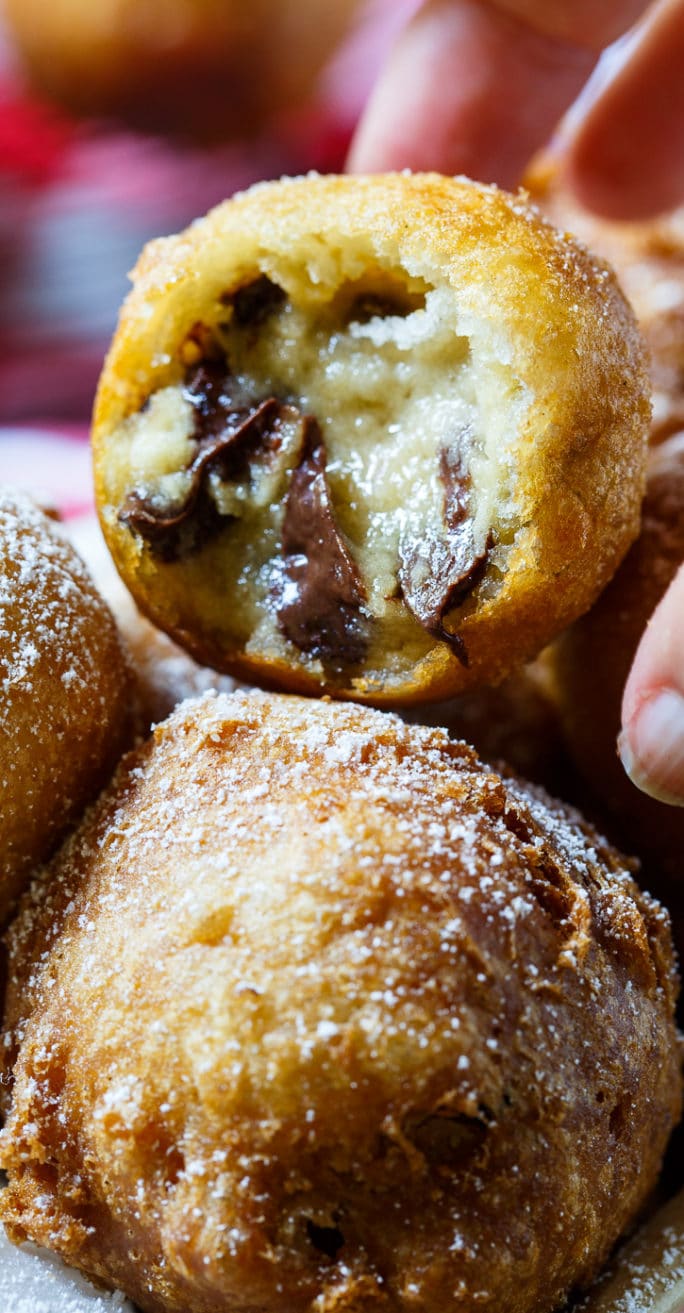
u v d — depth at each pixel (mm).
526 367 191
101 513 204
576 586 197
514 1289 176
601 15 244
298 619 201
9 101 405
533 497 192
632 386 198
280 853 179
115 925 182
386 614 198
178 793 188
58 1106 182
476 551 193
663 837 219
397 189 199
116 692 202
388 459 200
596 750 221
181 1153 175
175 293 202
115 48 386
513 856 183
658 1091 191
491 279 192
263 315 205
